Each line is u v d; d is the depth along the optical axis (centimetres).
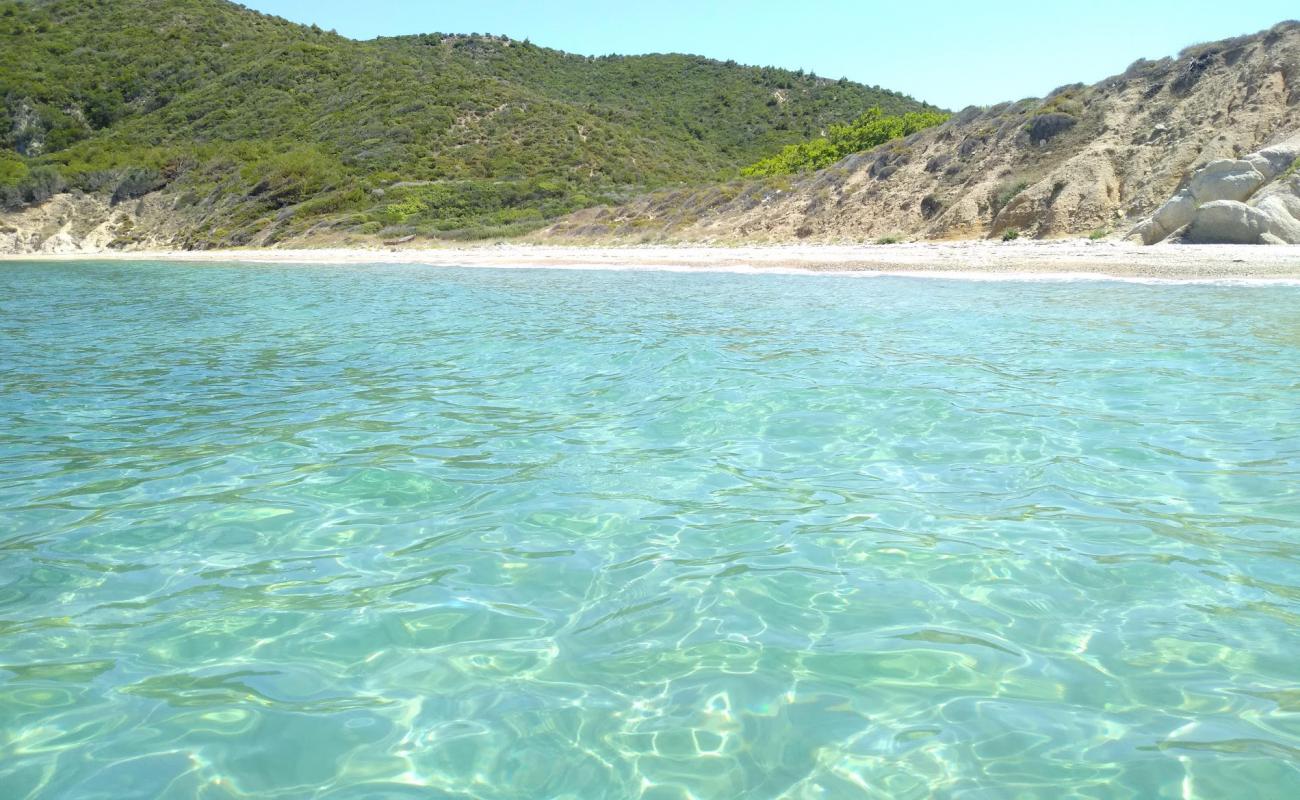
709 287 2114
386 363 1146
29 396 955
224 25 8581
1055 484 603
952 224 3045
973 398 850
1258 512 538
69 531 551
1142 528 520
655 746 324
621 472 657
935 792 296
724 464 670
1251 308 1366
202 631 420
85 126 7262
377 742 330
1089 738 324
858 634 406
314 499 608
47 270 3975
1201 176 2344
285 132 6881
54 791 302
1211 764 306
